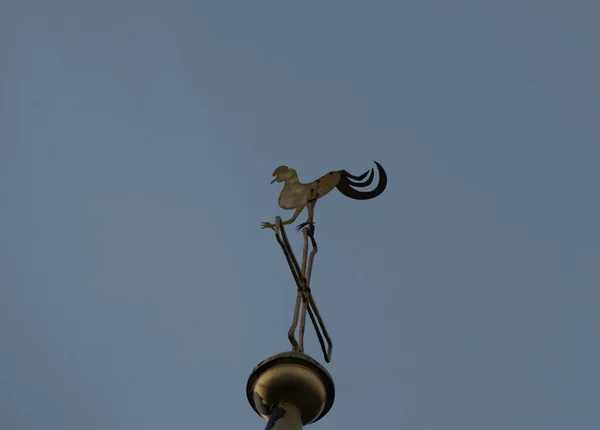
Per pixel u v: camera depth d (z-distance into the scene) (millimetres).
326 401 12453
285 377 12273
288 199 16094
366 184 16266
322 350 14445
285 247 14102
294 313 13680
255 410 12750
